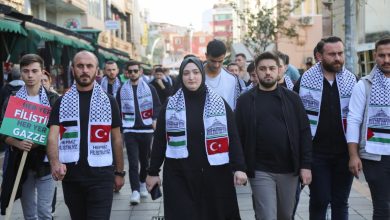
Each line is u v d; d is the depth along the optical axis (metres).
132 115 7.85
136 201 7.61
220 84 6.23
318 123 5.13
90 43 17.70
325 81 5.15
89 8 29.69
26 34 10.25
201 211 4.43
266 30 22.75
